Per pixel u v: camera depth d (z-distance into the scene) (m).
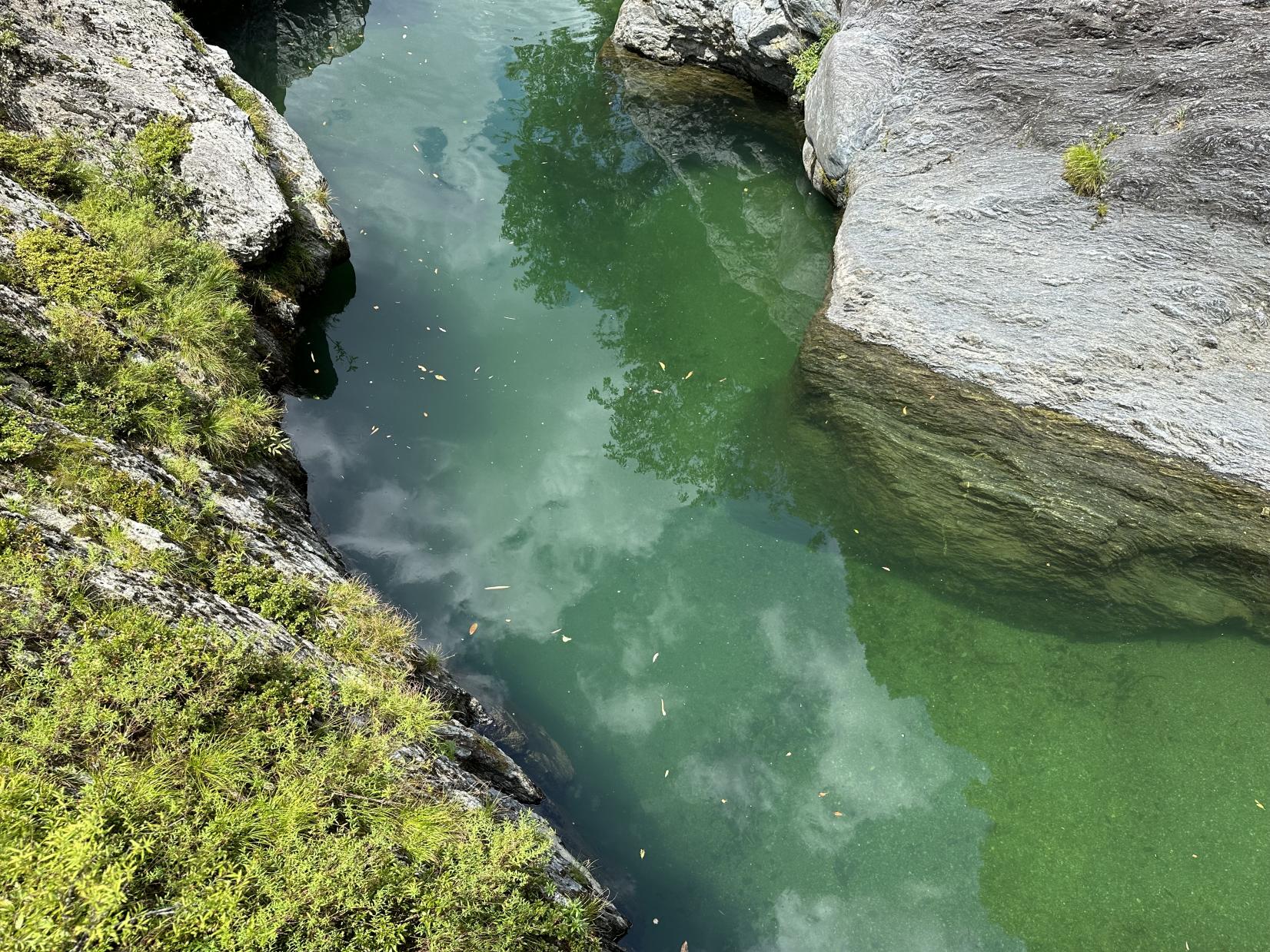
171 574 5.98
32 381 6.78
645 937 6.65
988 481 9.34
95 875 4.21
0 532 5.28
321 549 8.22
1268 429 8.64
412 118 17.77
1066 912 7.04
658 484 10.84
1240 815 7.50
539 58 20.77
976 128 13.06
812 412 10.69
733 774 7.87
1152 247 10.51
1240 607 8.53
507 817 6.15
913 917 6.98
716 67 20.06
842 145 14.37
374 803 5.33
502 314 13.25
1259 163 10.24
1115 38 12.55
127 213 9.35
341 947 4.65
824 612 9.28
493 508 10.16
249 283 10.61
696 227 16.33
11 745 4.56
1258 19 11.62
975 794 7.77
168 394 7.54
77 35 11.02
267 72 18.50
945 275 11.07
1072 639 8.88
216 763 4.99
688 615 9.21
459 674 8.26
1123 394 9.29
